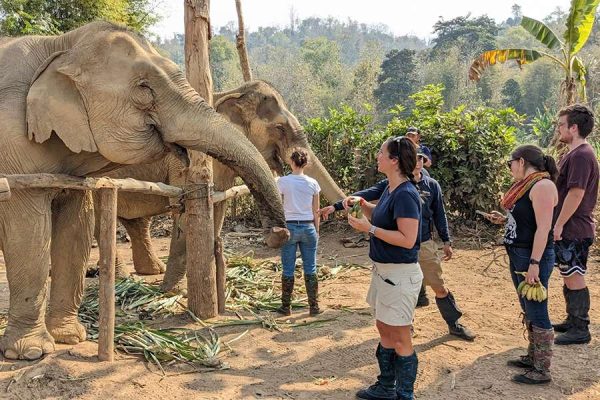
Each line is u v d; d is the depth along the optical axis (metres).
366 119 11.14
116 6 14.70
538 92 58.59
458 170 9.89
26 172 4.43
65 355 4.62
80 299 5.09
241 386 4.34
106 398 4.06
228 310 6.12
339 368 4.71
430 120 10.19
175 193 5.50
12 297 4.61
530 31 12.55
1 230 4.52
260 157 4.66
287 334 5.47
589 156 5.01
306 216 5.86
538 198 4.25
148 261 7.79
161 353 4.73
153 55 4.65
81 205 4.98
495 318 5.93
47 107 4.27
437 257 5.25
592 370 4.64
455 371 4.65
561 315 5.97
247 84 7.93
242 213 11.84
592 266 7.98
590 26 11.88
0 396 4.00
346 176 11.12
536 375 4.37
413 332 5.50
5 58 4.61
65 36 4.66
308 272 5.97
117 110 4.37
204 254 5.75
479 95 59.88
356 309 6.25
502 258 8.55
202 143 4.52
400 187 3.77
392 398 4.13
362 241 9.88
